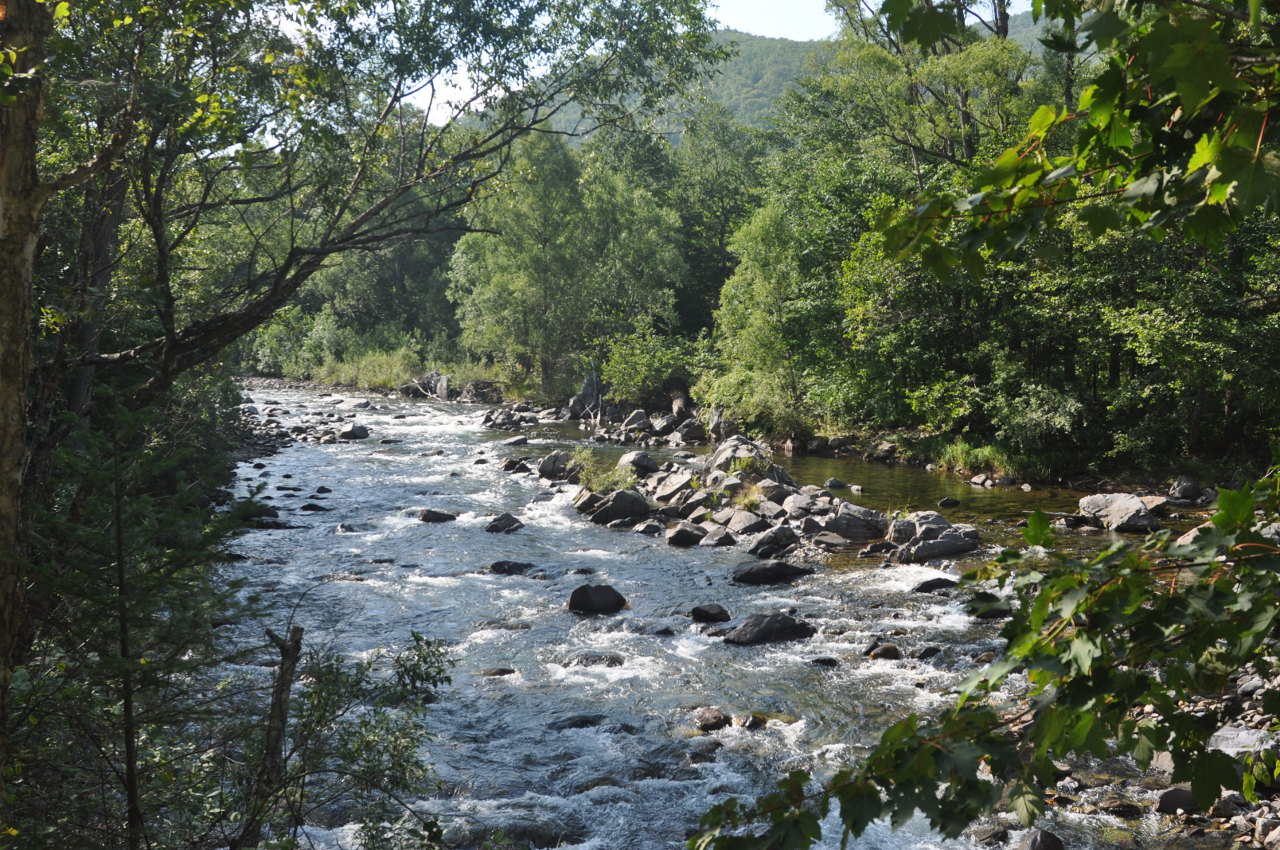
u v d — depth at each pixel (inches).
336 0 359.3
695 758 367.9
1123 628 73.5
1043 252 79.3
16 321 164.1
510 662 474.6
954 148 1230.9
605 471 983.0
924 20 69.4
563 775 356.5
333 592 586.2
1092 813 314.0
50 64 214.5
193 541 197.6
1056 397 969.5
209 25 294.0
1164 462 956.6
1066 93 943.7
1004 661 75.2
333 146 379.6
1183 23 58.7
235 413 929.5
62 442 258.4
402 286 2647.6
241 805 223.1
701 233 2263.8
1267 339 789.2
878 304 1121.4
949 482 1007.6
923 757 71.6
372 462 1130.7
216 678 326.3
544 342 1834.4
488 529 775.1
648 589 608.1
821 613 552.4
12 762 194.2
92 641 190.7
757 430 1337.4
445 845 246.4
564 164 1796.3
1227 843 289.6
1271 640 79.5
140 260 340.8
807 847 71.6
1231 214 72.7
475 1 443.8
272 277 357.7
